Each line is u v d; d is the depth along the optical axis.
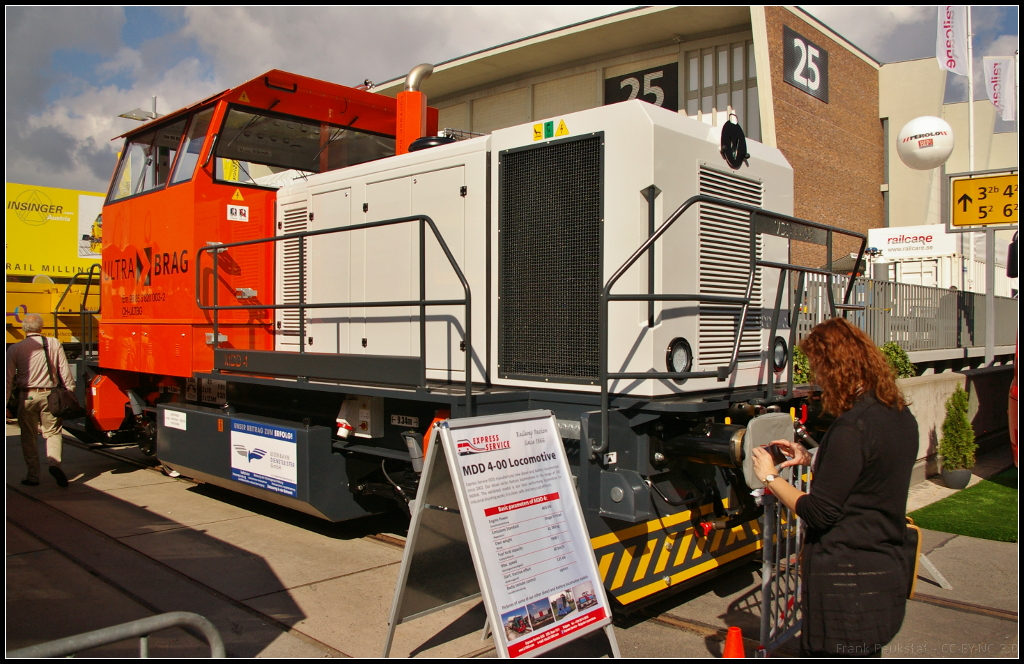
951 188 9.34
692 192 4.03
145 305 6.55
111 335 7.14
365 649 3.52
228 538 5.29
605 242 3.91
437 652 3.50
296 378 5.08
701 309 4.09
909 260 12.44
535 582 3.03
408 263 4.99
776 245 4.80
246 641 3.59
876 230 15.45
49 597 4.14
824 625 2.55
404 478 4.69
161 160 6.55
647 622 3.88
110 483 7.07
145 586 4.33
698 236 4.08
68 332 11.02
